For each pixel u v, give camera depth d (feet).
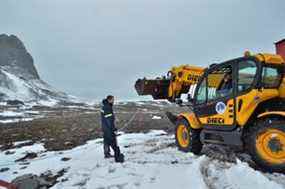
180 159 23.91
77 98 371.15
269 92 20.22
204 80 24.91
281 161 18.12
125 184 17.99
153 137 38.93
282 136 18.25
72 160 25.58
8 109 138.72
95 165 22.99
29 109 144.05
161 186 17.30
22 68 447.42
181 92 30.78
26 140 39.17
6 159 28.43
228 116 22.03
